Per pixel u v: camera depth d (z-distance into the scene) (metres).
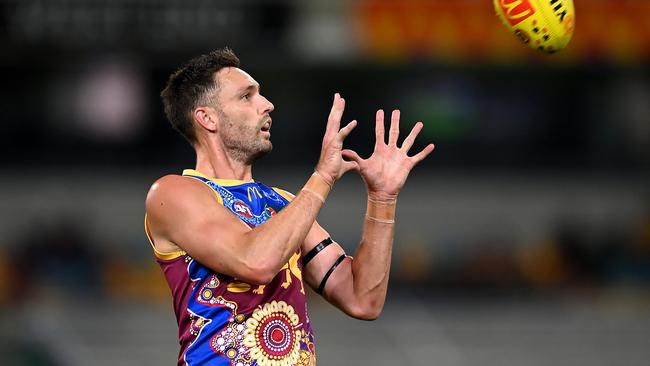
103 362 31.47
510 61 41.44
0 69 46.69
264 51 40.62
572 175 48.09
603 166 48.22
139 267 40.78
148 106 47.53
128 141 47.56
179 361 11.20
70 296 35.88
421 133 47.97
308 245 12.32
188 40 39.69
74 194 46.38
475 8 38.72
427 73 47.38
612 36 38.66
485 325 33.97
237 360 10.87
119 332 32.12
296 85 47.00
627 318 35.47
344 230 46.38
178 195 11.06
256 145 11.73
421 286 39.31
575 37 38.81
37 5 38.75
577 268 42.31
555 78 48.16
